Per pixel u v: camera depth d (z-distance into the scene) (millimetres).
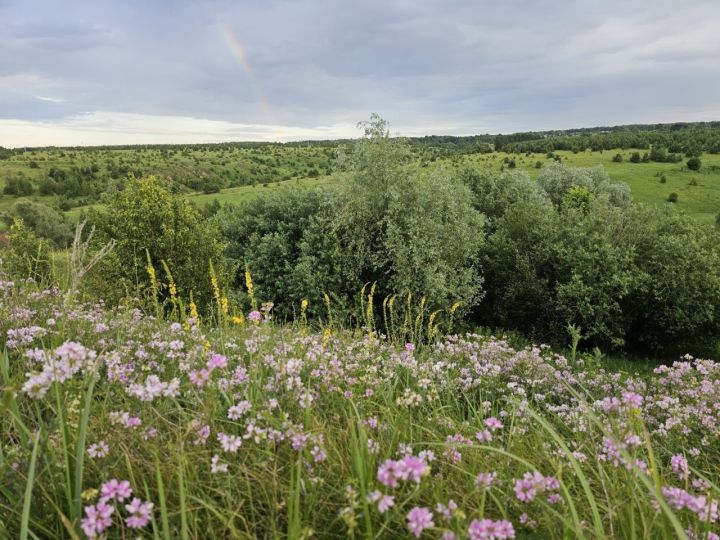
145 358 3754
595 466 3164
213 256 15930
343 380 4117
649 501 2336
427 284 15703
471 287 17406
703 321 17562
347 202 17156
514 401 3580
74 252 3637
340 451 2658
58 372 2217
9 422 2570
